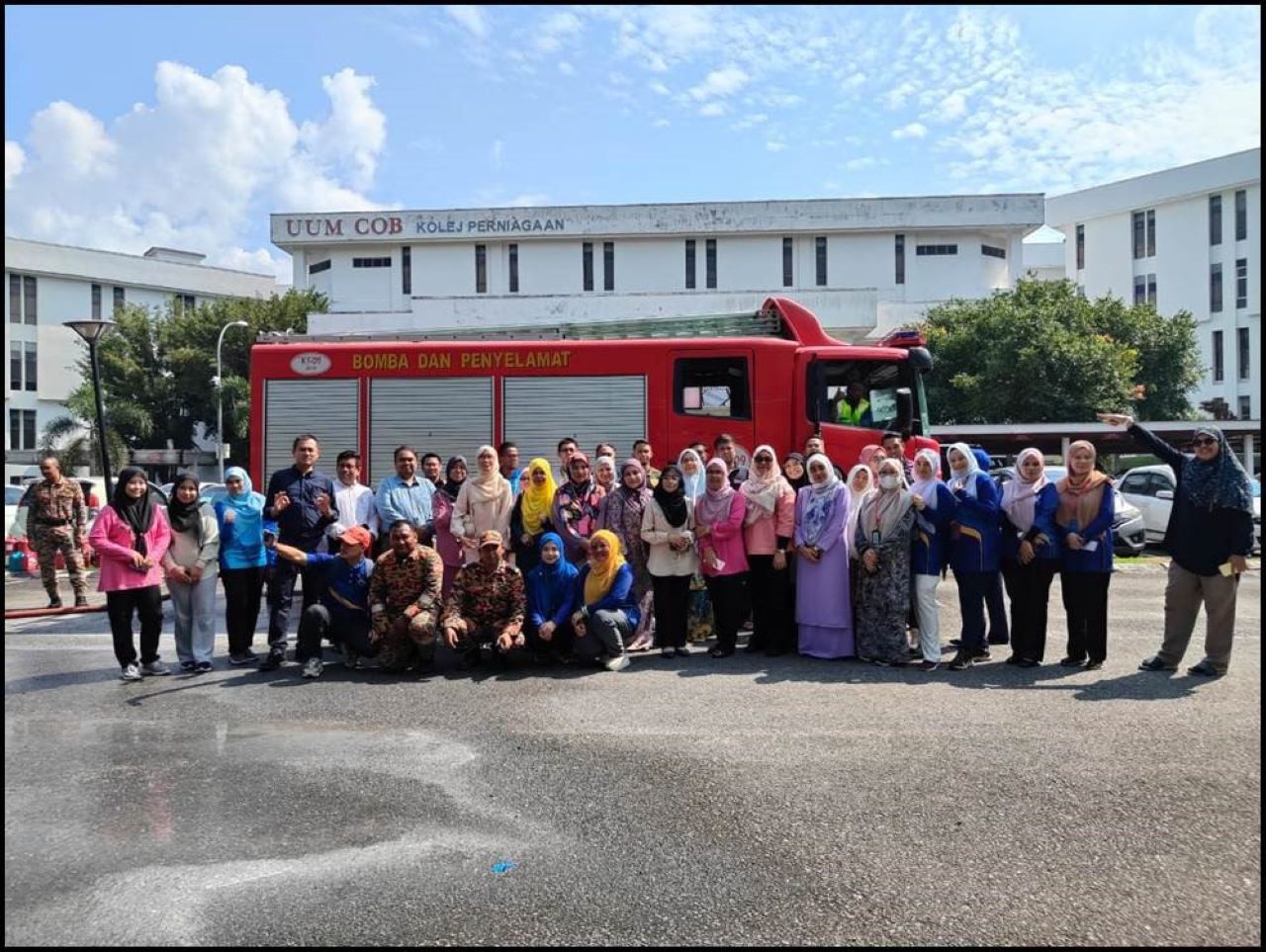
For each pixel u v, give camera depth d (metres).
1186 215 58.59
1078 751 5.39
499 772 5.11
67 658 8.51
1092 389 35.38
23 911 3.57
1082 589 7.61
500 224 57.91
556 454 11.06
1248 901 3.60
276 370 11.23
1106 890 3.70
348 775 5.09
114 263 60.25
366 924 3.46
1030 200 56.16
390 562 7.60
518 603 7.70
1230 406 56.03
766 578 8.31
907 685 7.11
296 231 57.84
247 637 8.27
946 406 38.53
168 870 3.93
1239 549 7.08
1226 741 5.57
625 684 7.19
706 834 4.25
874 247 57.38
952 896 3.66
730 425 10.98
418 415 11.15
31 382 57.38
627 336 11.62
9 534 16.56
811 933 3.38
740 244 57.94
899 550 7.77
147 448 49.75
